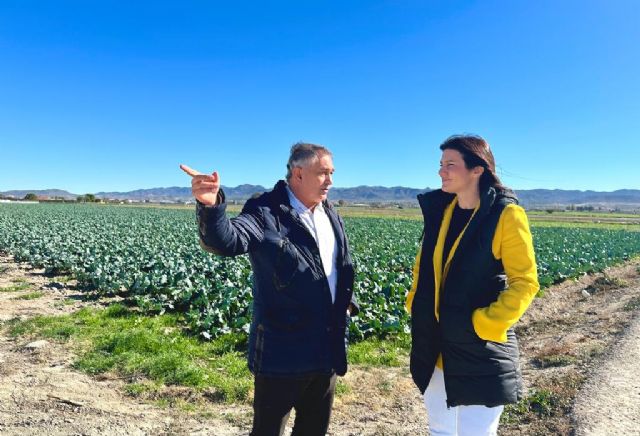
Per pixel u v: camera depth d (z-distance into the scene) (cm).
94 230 3138
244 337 909
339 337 366
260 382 345
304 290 340
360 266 1636
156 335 879
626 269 2277
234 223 323
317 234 365
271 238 337
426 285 362
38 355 768
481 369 331
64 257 1631
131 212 6931
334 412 613
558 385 644
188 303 1154
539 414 567
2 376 673
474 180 346
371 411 621
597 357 769
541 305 1348
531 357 838
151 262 1598
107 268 1412
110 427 541
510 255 322
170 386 663
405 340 944
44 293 1291
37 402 593
